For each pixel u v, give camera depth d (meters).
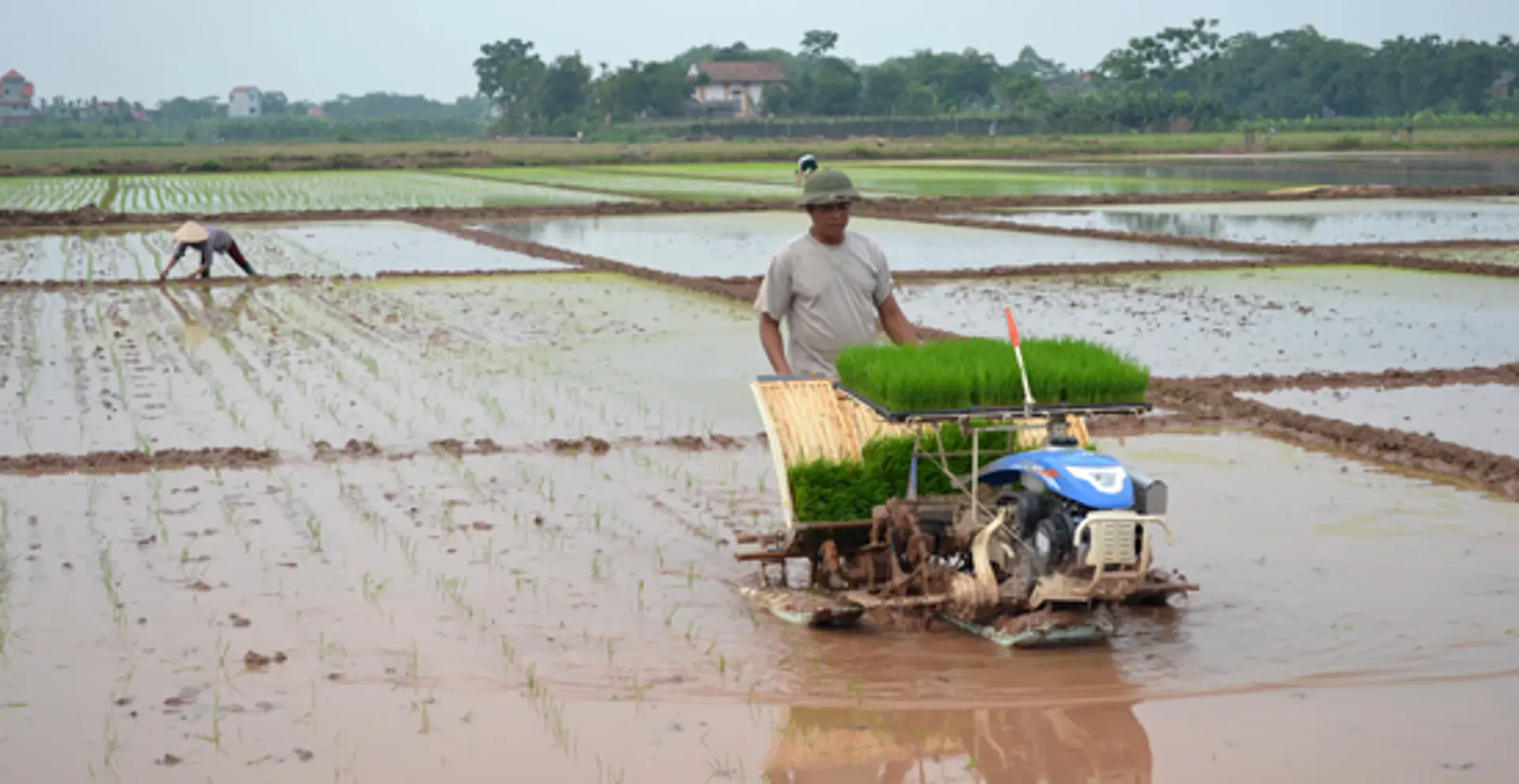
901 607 6.98
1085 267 24.48
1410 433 11.32
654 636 7.04
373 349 16.41
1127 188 51.09
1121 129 127.75
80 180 63.09
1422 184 53.12
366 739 5.78
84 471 10.52
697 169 74.31
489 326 18.30
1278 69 180.88
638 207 41.75
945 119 129.38
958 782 5.39
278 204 45.62
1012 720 5.98
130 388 13.93
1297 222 35.44
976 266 25.55
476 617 7.30
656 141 128.50
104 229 35.72
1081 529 6.38
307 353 16.11
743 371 14.84
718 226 36.28
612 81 149.75
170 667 6.59
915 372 6.68
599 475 10.41
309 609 7.41
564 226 36.41
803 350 8.14
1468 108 164.00
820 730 5.89
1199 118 127.12
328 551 8.48
